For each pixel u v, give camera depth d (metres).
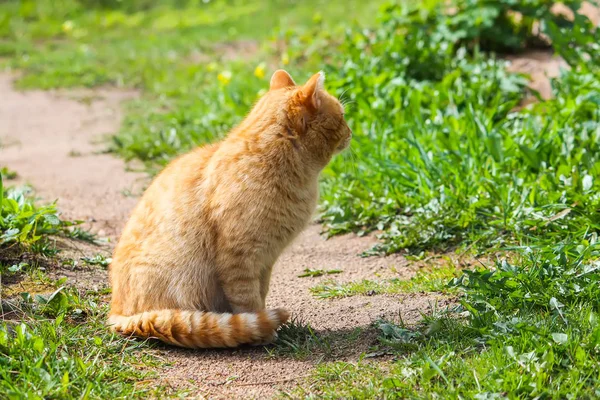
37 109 13.05
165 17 20.84
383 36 11.15
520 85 9.48
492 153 7.28
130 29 19.72
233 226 4.93
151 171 9.27
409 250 6.63
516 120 8.04
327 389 4.35
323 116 5.20
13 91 14.30
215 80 13.09
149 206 5.25
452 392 4.10
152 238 5.12
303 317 5.43
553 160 7.16
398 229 6.88
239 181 4.96
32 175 9.43
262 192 4.95
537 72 10.02
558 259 5.27
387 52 10.27
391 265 6.41
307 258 6.75
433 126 8.09
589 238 5.79
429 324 4.94
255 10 19.78
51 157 10.30
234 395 4.39
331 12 16.98
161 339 4.94
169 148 9.85
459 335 4.78
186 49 16.16
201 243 5.04
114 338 5.01
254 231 4.94
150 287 5.07
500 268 5.38
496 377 4.21
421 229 6.71
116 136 10.90
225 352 4.93
